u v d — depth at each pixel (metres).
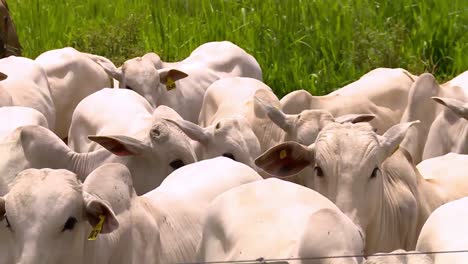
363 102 15.12
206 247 10.01
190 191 11.16
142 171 12.64
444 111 14.36
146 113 14.05
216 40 21.08
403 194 11.55
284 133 13.20
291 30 20.64
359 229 10.15
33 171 9.60
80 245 9.59
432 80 14.80
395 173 11.68
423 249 9.88
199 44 21.05
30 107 15.33
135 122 13.63
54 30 21.59
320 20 20.78
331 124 11.08
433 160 12.92
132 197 10.46
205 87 17.70
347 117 13.09
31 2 22.92
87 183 10.16
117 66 19.92
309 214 9.48
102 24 21.91
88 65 17.00
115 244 10.11
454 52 19.94
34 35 21.42
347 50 19.94
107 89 14.78
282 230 9.34
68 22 22.14
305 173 11.43
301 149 11.04
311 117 12.66
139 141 12.56
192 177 11.43
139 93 16.67
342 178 10.59
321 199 9.82
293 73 19.48
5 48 18.67
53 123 16.08
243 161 13.16
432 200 11.90
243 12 21.03
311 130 12.52
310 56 19.84
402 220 11.53
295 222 9.39
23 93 15.43
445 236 9.62
